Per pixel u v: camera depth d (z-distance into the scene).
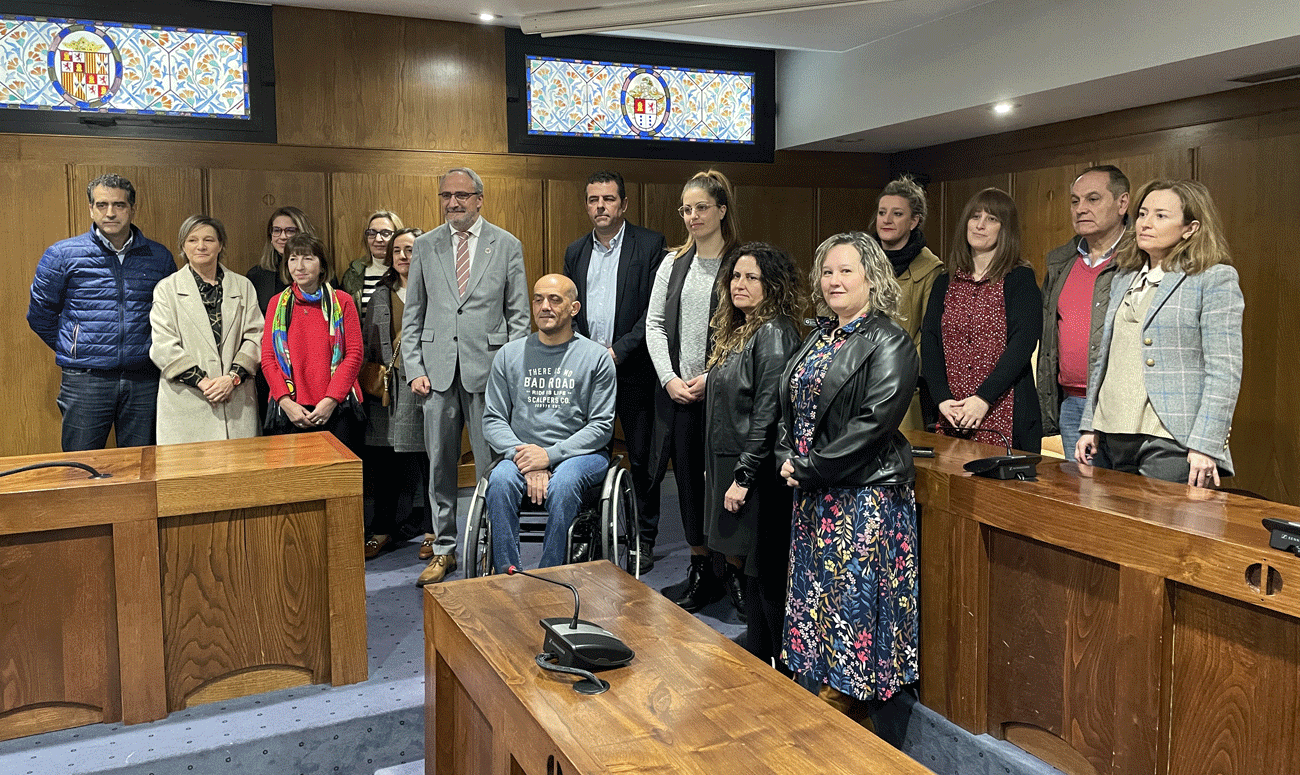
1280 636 1.73
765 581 2.80
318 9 4.58
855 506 2.41
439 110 4.86
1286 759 1.73
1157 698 1.95
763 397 2.76
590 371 3.25
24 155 4.20
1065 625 2.18
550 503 3.00
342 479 2.68
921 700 2.60
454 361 3.68
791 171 5.71
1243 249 3.95
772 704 1.51
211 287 3.67
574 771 1.32
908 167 5.82
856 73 5.00
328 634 2.72
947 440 2.95
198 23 4.40
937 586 2.52
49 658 2.41
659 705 1.50
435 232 3.74
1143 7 3.49
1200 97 4.05
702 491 3.36
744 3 3.99
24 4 4.14
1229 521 1.93
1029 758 2.29
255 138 4.54
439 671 2.00
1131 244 2.57
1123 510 2.03
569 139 5.14
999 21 4.10
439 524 3.70
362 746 2.53
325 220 4.71
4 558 2.34
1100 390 2.66
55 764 2.27
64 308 3.60
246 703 2.61
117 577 2.44
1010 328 2.90
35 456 2.78
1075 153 4.66
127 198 3.56
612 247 3.85
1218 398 2.32
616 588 2.09
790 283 2.89
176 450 2.89
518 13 4.52
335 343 3.79
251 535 2.61
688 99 5.39
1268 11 3.07
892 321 2.44
